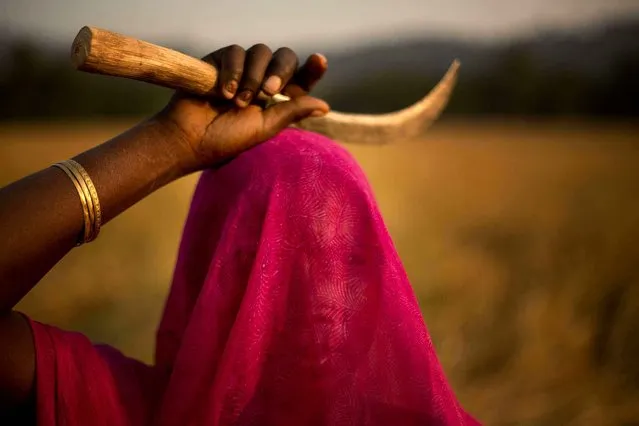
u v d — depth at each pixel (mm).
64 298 6070
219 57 1298
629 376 4125
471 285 5680
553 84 52125
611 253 5867
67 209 1140
